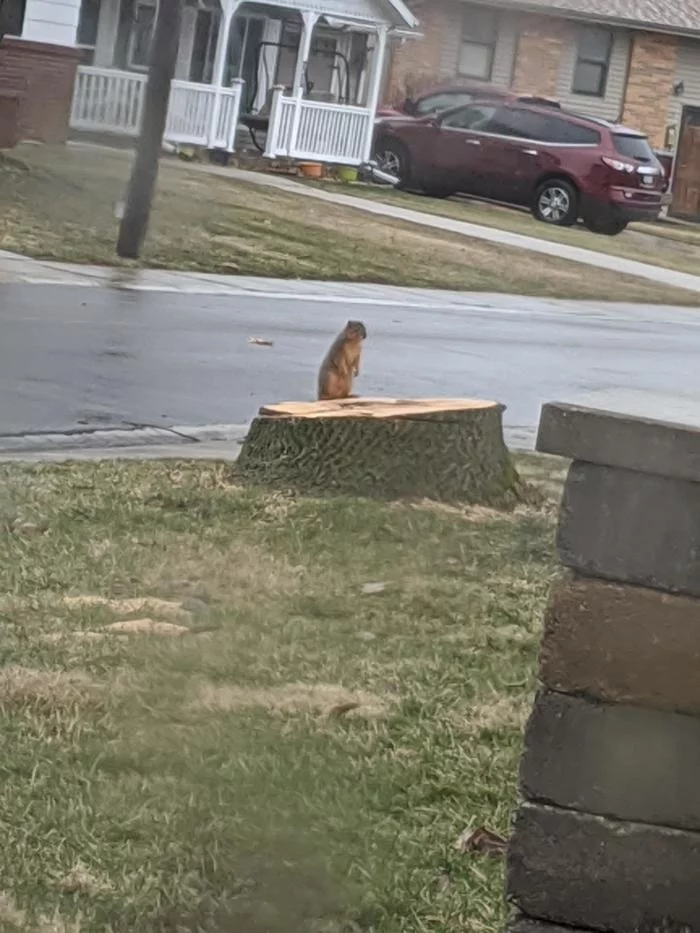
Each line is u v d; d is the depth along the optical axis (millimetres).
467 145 31250
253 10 31156
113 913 3912
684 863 3201
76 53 26562
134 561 7207
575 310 21156
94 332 13977
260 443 9016
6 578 6777
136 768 4785
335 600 6797
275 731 5109
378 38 30844
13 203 20688
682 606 3150
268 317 16359
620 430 3125
